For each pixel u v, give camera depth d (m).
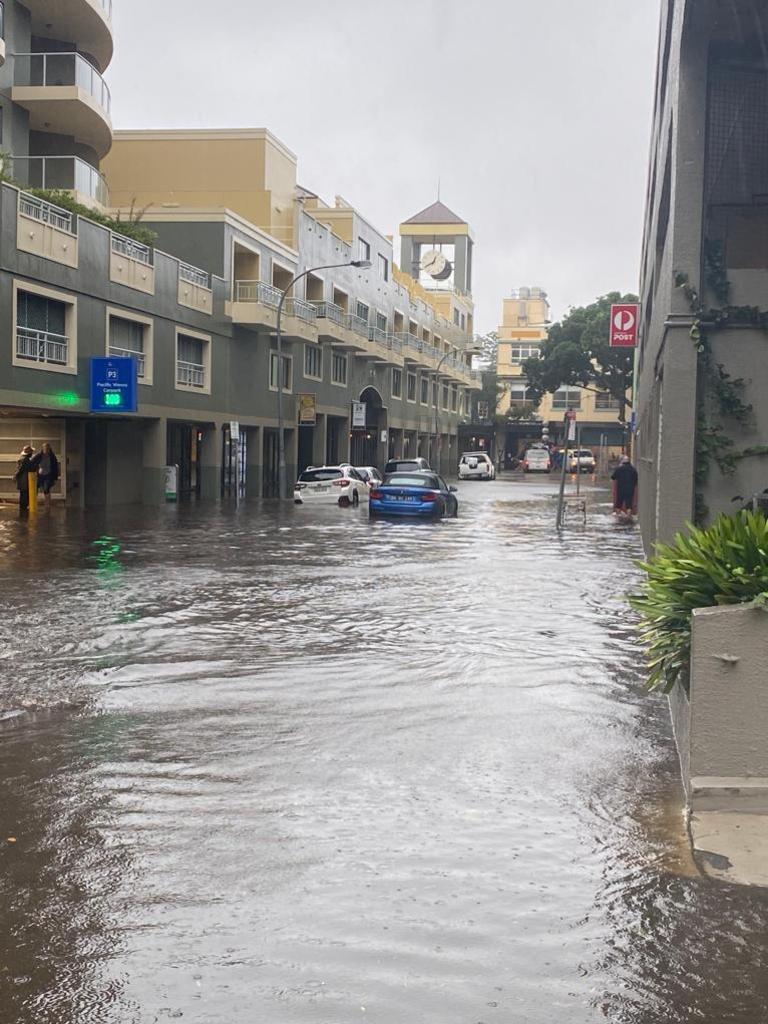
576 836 5.03
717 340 10.34
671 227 10.88
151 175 46.88
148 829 5.11
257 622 11.45
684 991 3.54
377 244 64.38
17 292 26.22
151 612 12.05
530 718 7.35
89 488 33.22
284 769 6.10
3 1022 3.34
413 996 3.49
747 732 5.19
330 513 31.77
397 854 4.79
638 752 6.54
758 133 10.45
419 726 7.10
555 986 3.57
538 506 38.91
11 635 10.48
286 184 49.28
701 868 4.57
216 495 39.97
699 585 5.64
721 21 9.84
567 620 11.90
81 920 4.08
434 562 18.25
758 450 10.27
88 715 7.37
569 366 83.06
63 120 33.06
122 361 29.28
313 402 46.59
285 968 3.69
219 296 39.62
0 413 29.81
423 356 72.19
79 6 32.03
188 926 4.02
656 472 14.15
